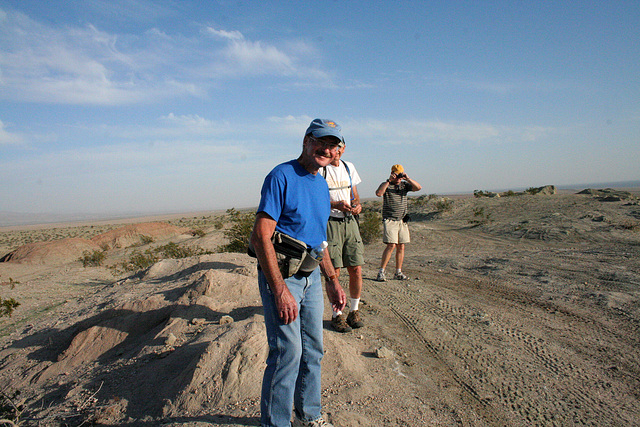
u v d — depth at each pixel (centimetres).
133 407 276
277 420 211
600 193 2775
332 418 241
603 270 669
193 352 316
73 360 391
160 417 258
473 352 374
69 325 491
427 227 1752
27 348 454
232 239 1132
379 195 638
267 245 204
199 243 1858
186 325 387
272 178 213
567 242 1136
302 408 226
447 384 316
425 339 404
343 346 342
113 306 480
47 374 375
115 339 405
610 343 390
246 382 272
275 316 210
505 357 364
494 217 1878
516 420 269
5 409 296
